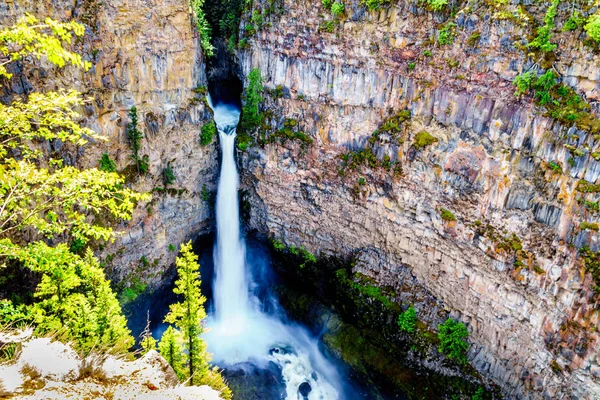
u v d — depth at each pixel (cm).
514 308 2909
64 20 2964
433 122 3178
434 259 3344
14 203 1739
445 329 3294
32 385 1123
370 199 3603
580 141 2511
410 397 3406
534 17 2684
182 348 2536
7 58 2734
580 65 2520
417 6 3097
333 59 3541
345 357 3725
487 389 3139
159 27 3453
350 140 3638
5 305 1888
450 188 3111
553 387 2730
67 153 3170
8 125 1675
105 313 2384
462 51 2945
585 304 2525
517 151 2791
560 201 2627
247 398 3606
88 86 3191
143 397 1166
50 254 1667
